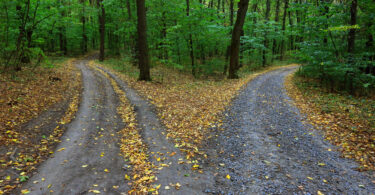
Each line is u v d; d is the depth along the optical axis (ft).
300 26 43.91
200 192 13.03
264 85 47.42
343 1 39.70
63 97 34.12
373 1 34.50
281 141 20.08
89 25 116.57
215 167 15.97
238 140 20.54
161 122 25.79
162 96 38.19
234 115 27.66
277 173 14.98
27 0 43.11
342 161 16.19
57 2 59.62
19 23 45.19
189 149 18.90
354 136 19.76
